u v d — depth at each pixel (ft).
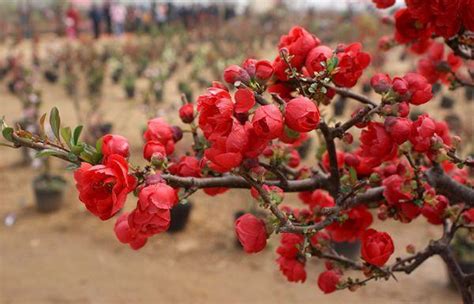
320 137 5.36
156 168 3.81
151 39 62.34
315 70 4.05
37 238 18.79
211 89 3.47
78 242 18.57
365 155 4.23
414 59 44.04
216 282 16.31
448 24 4.35
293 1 73.26
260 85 3.82
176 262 17.46
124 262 17.38
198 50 56.03
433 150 4.21
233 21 74.38
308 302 15.21
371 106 4.31
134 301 15.24
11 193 22.66
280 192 4.14
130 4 89.25
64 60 48.47
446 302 15.20
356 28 47.32
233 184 4.23
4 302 14.88
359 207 5.06
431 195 4.41
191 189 4.03
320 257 5.09
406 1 4.66
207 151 3.53
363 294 15.64
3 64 51.96
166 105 38.19
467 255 15.67
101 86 43.21
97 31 68.69
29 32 74.54
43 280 16.14
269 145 4.41
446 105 36.06
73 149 3.58
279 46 4.46
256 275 16.69
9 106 37.88
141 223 3.48
